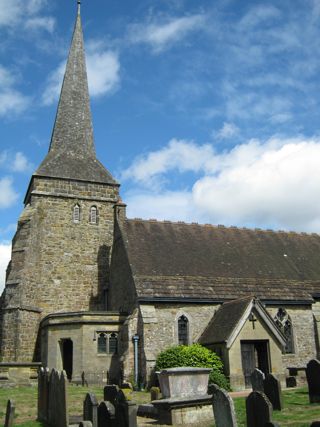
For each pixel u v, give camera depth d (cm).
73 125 3697
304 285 2875
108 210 3403
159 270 2677
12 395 1969
